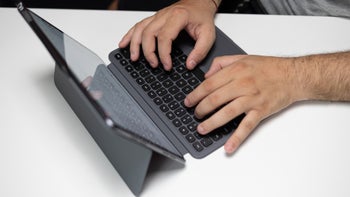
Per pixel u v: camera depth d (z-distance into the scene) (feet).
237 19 2.74
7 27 2.60
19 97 2.32
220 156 2.14
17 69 2.43
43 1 4.38
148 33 2.51
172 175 2.07
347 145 2.21
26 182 2.02
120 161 2.04
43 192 1.99
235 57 2.45
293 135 2.24
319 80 2.36
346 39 2.68
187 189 2.03
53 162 2.09
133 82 2.42
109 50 2.57
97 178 2.05
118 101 2.11
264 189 2.04
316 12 3.02
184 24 2.56
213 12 2.74
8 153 2.11
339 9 2.89
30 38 2.57
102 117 1.57
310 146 2.20
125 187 2.03
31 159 2.09
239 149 2.17
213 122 2.17
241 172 2.09
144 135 1.86
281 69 2.39
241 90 2.26
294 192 2.04
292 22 2.75
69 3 4.48
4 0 3.51
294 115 2.33
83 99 1.92
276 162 2.13
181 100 2.34
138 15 2.76
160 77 2.44
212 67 2.44
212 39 2.55
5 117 2.23
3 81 2.37
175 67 2.48
